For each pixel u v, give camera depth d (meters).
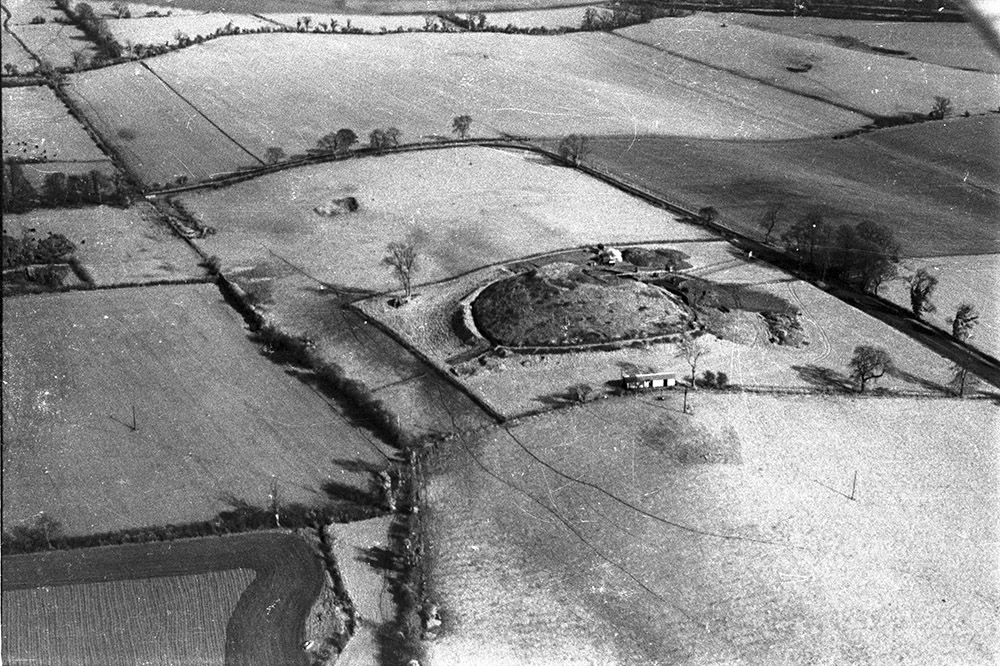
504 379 137.62
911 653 92.00
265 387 136.00
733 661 90.88
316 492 114.56
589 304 151.88
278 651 91.38
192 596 98.19
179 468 118.44
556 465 119.50
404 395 134.38
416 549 104.50
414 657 90.38
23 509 110.69
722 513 111.00
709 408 131.00
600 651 91.88
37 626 93.94
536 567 102.75
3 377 135.00
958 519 110.75
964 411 132.88
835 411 131.75
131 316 153.25
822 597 98.88
